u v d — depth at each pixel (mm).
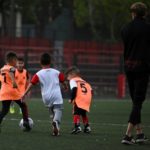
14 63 25344
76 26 91812
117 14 68688
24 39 69062
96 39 81062
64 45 70812
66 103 46031
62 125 28625
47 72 23891
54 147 20297
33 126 27641
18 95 25172
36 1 85875
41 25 90125
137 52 20812
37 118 32719
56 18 91875
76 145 20859
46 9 90375
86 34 92625
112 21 72375
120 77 57344
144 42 20844
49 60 24062
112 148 20156
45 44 70188
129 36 20922
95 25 81062
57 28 91062
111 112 38656
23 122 25375
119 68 58125
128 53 21031
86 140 22312
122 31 21188
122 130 26656
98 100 52594
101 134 24656
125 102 49719
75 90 24859
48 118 32781
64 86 24203
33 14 88062
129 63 20906
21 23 94938
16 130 25688
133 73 20922
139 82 20781
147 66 20797
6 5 78812
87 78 61781
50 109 24094
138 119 20812
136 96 20797
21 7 83000
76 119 24703
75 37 92688
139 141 21188
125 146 20656
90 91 25172
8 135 23672
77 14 77500
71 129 26656
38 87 57750
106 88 61594
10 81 25125
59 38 88250
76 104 24750
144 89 20828
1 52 61781
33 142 21516
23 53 61938
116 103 48156
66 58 61781
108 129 27094
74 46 70438
